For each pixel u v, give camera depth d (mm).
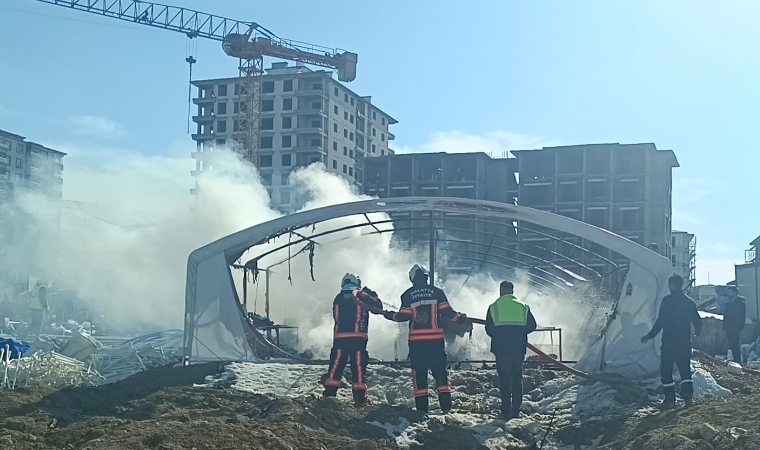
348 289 12086
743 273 35656
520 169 82062
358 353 11758
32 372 12000
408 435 10352
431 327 11555
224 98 107062
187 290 15430
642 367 14172
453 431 10352
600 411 11625
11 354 13383
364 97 120500
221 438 8797
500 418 11305
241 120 98188
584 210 78688
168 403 10734
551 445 10273
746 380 13219
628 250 14773
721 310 28734
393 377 13438
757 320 31781
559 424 11000
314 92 103938
